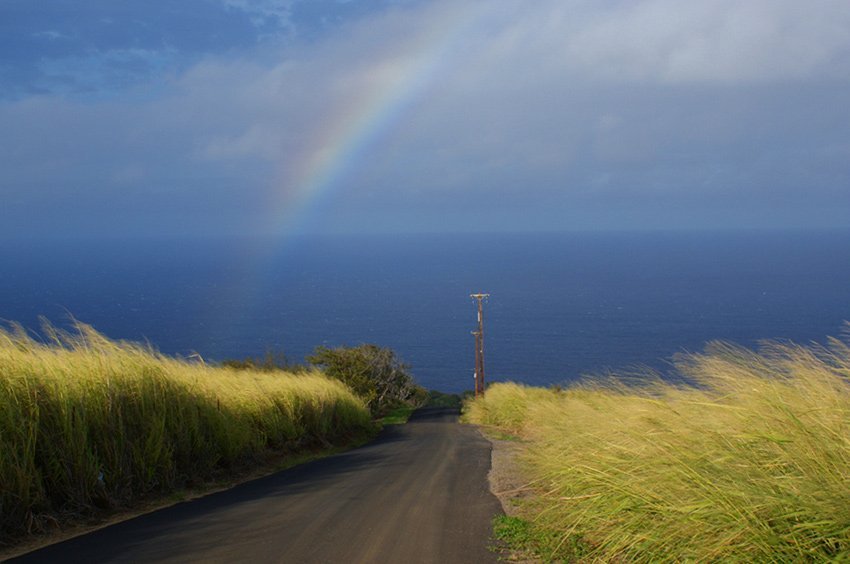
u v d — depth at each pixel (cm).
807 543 378
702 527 430
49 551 587
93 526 697
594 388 928
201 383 1192
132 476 829
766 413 484
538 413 1592
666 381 680
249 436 1202
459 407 4144
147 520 714
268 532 635
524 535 605
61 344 948
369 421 2206
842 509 376
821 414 464
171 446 927
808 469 418
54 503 717
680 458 510
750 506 408
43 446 732
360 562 535
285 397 1541
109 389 856
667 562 453
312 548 576
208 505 798
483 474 1021
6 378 755
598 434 707
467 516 702
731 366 567
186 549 576
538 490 811
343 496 838
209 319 9156
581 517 569
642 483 531
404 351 10469
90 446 793
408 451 1445
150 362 1041
